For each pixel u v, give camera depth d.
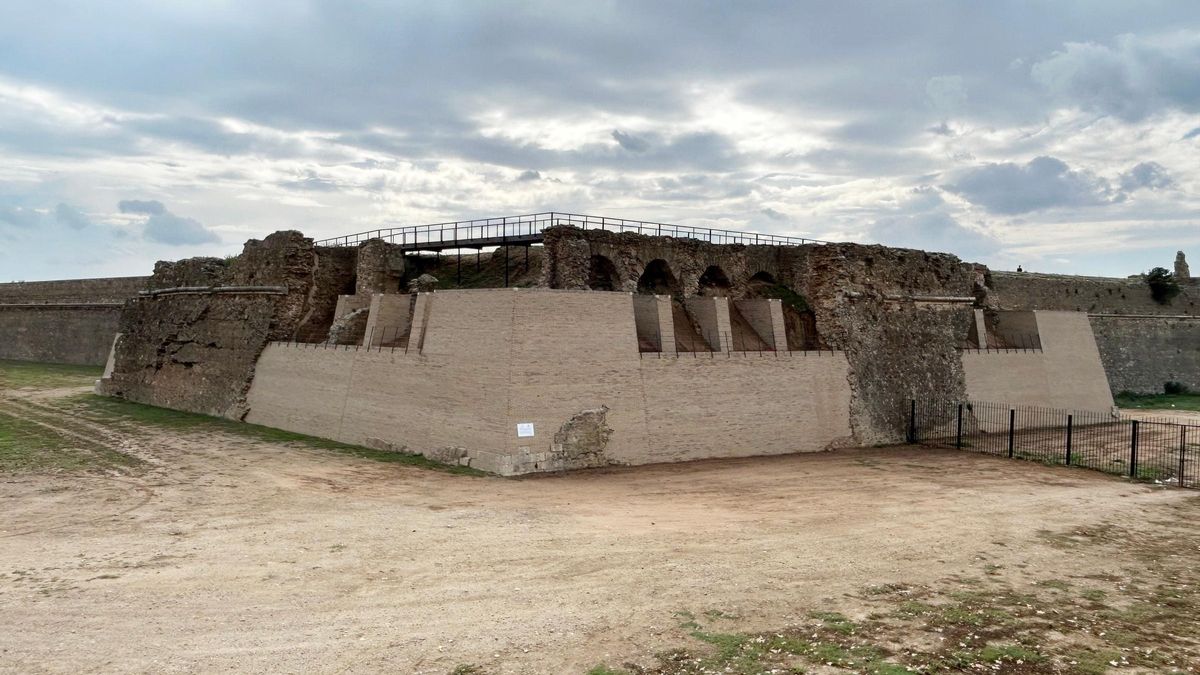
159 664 9.56
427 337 24.95
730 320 29.83
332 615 11.26
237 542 14.89
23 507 17.62
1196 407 46.22
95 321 57.88
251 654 9.89
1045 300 50.53
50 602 11.62
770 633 10.82
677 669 9.62
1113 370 51.12
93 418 32.50
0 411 33.97
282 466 22.77
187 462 23.28
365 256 34.75
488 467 21.84
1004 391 35.97
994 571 14.15
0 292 65.50
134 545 14.67
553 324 22.78
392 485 20.25
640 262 31.30
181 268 40.00
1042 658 10.30
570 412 22.86
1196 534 17.36
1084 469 25.72
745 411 27.14
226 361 34.56
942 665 9.94
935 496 20.83
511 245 33.56
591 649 10.17
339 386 28.19
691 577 13.16
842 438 29.89
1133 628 11.52
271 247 34.19
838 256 31.48
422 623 10.99
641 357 24.75
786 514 18.23
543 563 13.80
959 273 37.31
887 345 32.53
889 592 12.74
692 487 21.20
